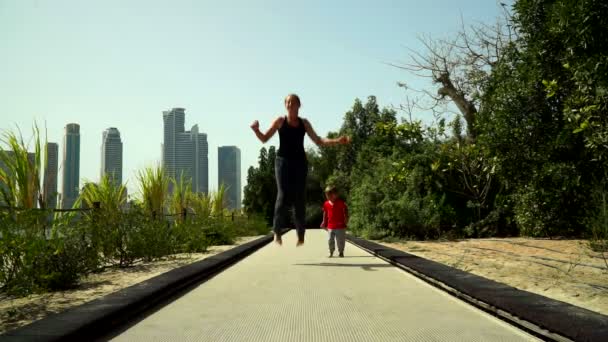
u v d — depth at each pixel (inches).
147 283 211.6
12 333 124.8
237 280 261.6
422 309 179.9
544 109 526.3
